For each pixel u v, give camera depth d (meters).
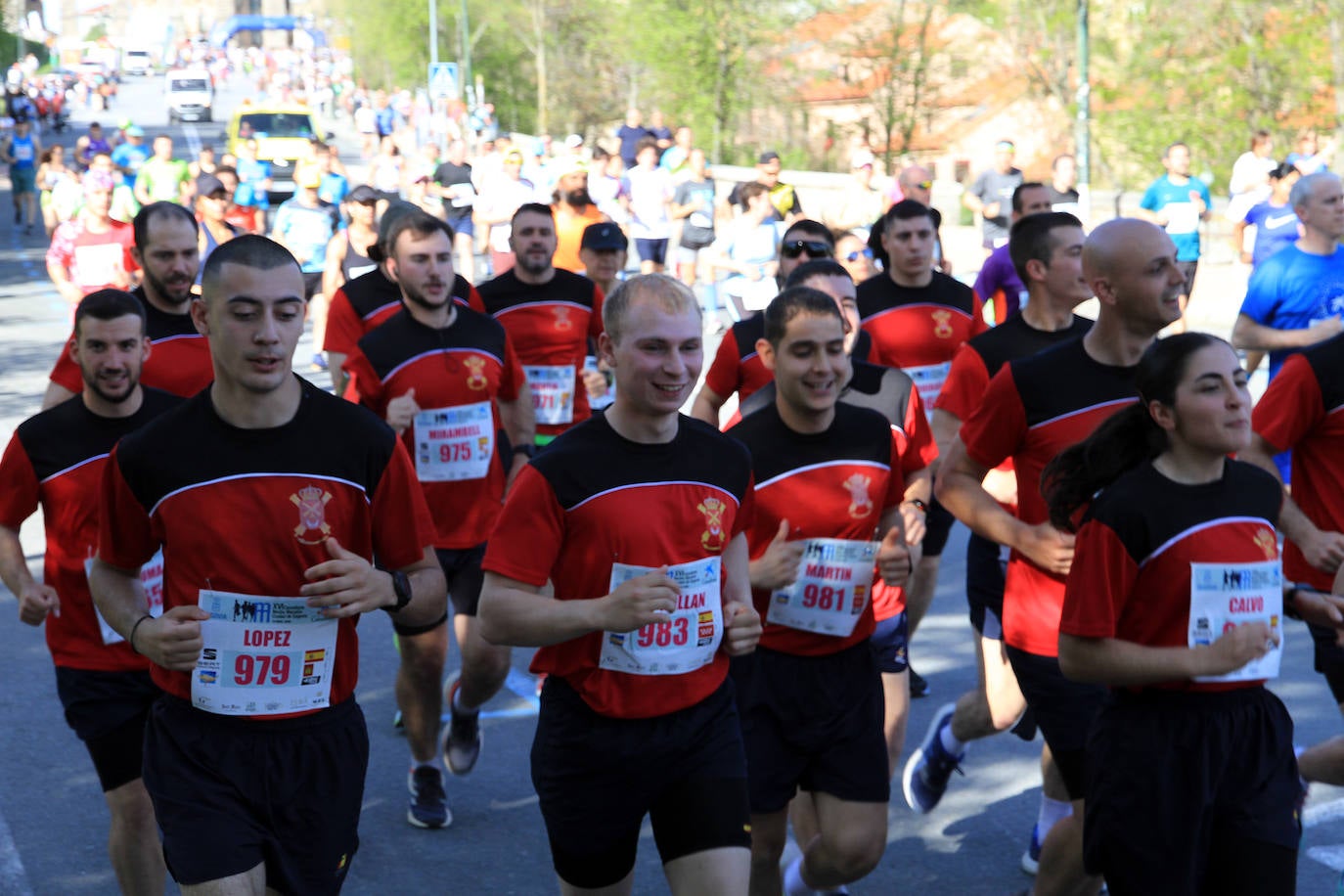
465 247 17.91
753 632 3.59
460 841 5.17
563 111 48.12
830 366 3.99
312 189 14.47
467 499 5.54
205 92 63.06
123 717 4.21
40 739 6.14
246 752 3.35
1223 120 29.30
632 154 26.98
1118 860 3.53
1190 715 3.46
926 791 5.24
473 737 5.55
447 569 5.52
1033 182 7.95
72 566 4.24
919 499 4.61
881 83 34.75
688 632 3.53
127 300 4.29
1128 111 30.16
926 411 6.51
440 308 5.59
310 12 127.25
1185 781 3.45
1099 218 23.05
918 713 6.33
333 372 6.16
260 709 3.36
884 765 4.11
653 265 18.39
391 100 52.94
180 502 3.31
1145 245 4.11
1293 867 3.46
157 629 3.26
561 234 11.77
